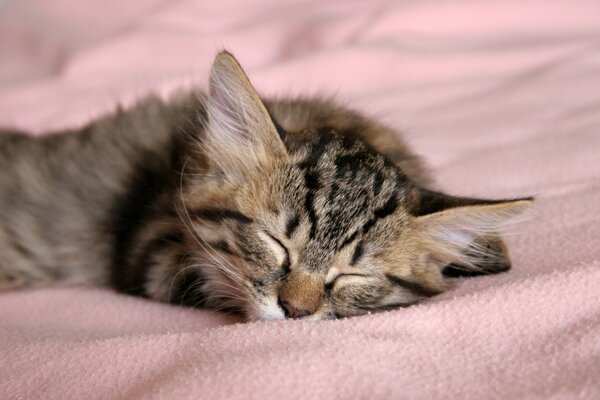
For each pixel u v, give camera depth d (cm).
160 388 30
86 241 41
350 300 37
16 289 41
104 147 42
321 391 30
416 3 69
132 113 44
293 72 58
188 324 37
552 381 30
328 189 37
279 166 37
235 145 38
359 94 56
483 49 63
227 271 37
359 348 31
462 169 47
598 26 68
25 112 54
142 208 40
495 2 68
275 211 37
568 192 43
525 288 34
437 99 57
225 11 71
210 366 31
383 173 38
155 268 39
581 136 48
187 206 38
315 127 40
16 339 35
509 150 48
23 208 42
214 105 38
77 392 32
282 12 72
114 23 69
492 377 31
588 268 34
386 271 37
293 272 36
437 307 34
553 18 68
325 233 36
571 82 56
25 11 69
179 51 63
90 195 41
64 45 65
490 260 38
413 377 31
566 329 32
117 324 37
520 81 58
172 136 42
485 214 37
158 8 70
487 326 33
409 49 62
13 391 32
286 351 31
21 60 65
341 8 72
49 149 43
